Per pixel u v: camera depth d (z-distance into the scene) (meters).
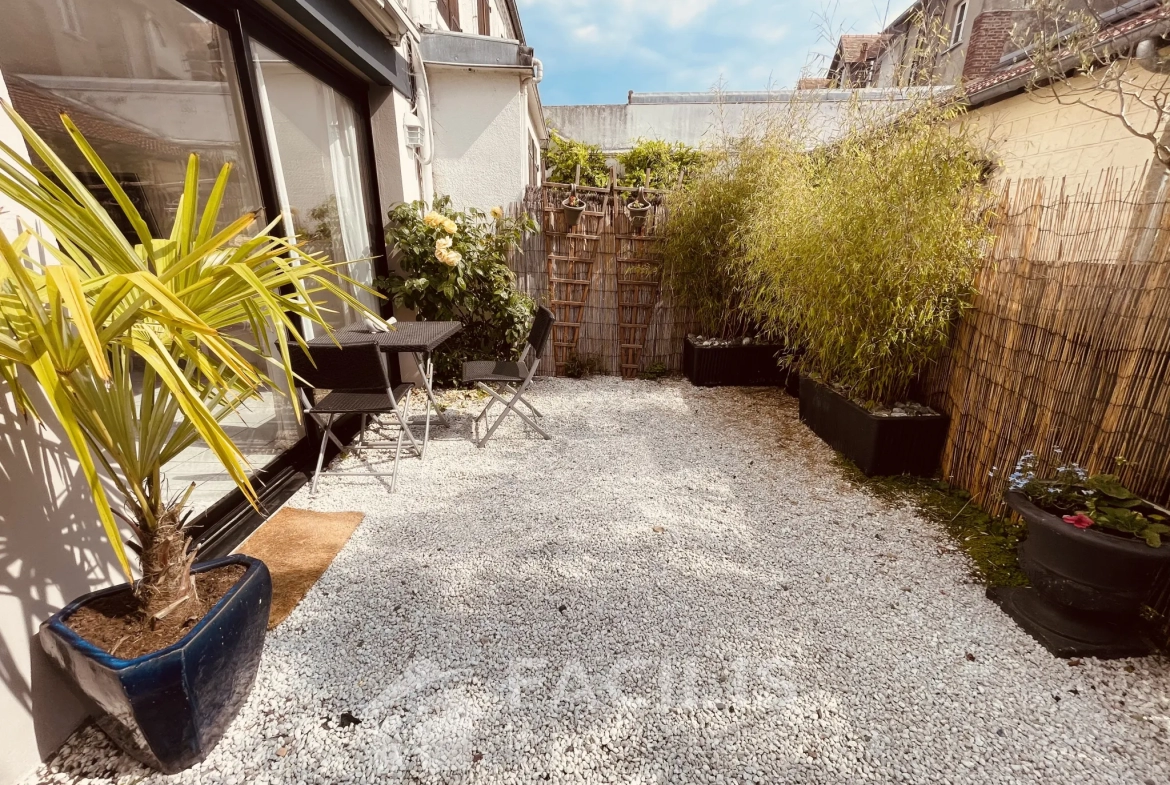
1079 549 1.47
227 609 1.21
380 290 3.60
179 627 1.17
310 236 2.85
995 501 2.29
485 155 4.21
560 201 4.32
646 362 4.84
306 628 1.64
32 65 1.51
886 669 1.52
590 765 1.24
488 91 4.08
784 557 2.05
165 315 0.90
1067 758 1.25
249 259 1.10
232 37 2.15
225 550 2.00
